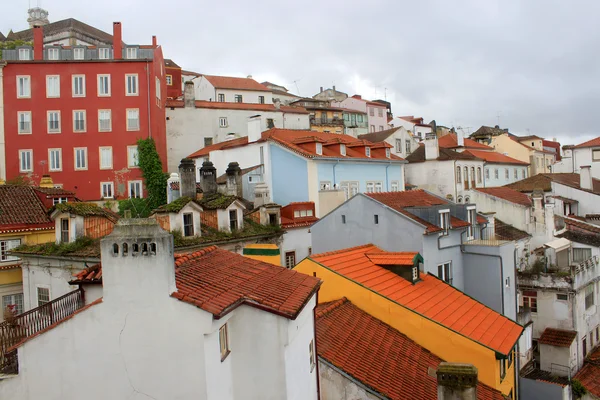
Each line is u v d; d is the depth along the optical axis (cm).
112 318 943
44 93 4641
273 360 1020
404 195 2634
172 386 922
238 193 3747
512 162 6488
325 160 3859
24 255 2302
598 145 5897
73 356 959
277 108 6181
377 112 8162
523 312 2744
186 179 2869
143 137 4741
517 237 3409
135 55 4909
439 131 8650
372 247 2186
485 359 1570
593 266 3228
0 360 1038
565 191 4531
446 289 2012
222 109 5812
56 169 4622
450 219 2516
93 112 4694
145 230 938
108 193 4672
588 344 3114
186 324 920
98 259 1991
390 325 1694
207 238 2466
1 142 4556
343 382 1323
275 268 1334
